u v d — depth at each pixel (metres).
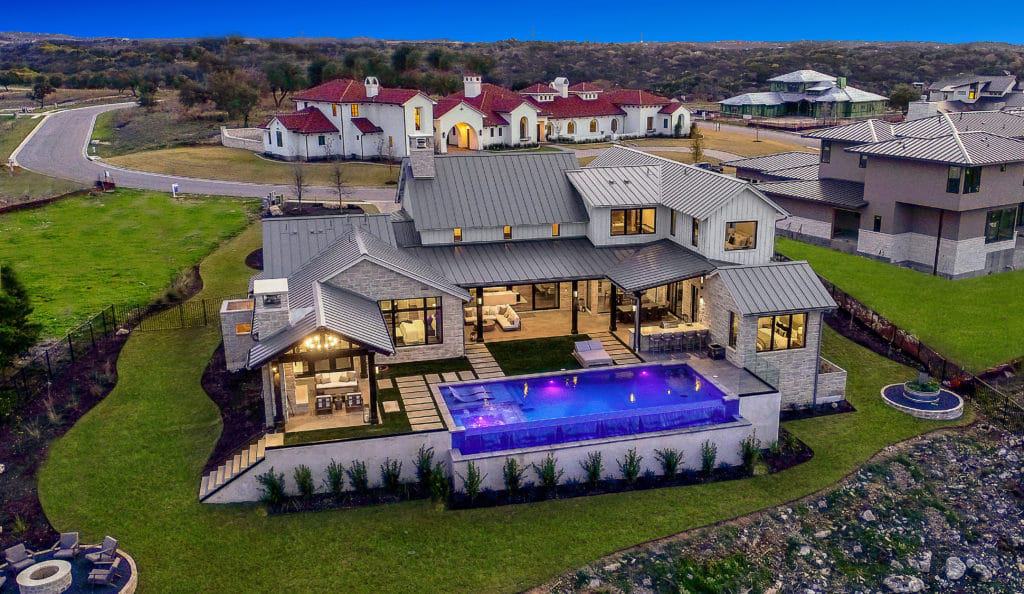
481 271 35.91
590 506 25.89
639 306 34.00
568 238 39.44
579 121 94.81
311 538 23.98
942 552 24.72
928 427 31.38
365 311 30.30
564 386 30.92
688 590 22.52
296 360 26.27
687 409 28.23
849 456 29.20
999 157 45.94
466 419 28.08
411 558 23.27
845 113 116.31
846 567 23.91
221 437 28.73
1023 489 27.66
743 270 32.88
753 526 25.19
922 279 47.16
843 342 38.69
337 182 63.94
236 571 22.59
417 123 78.25
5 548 22.98
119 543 23.52
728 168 77.25
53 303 41.00
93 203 62.16
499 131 87.88
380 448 26.28
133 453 27.92
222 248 51.31
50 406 30.12
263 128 82.31
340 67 116.25
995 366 36.00
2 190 66.50
